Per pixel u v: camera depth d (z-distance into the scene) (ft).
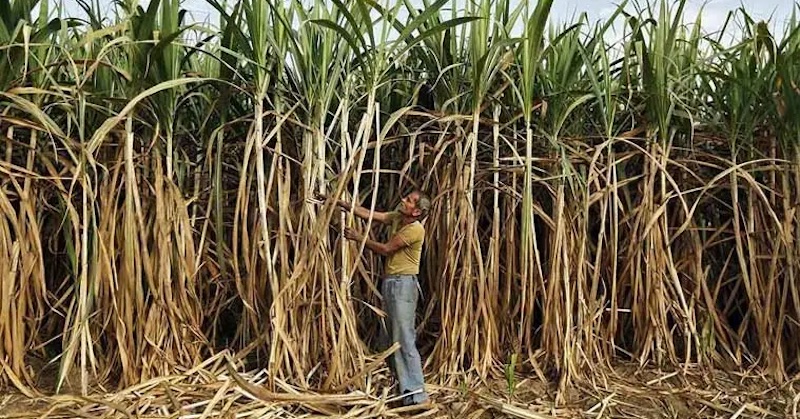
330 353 11.30
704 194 14.43
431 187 13.24
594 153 13.35
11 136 10.89
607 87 12.88
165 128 11.55
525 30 12.43
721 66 14.44
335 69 11.45
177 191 11.50
